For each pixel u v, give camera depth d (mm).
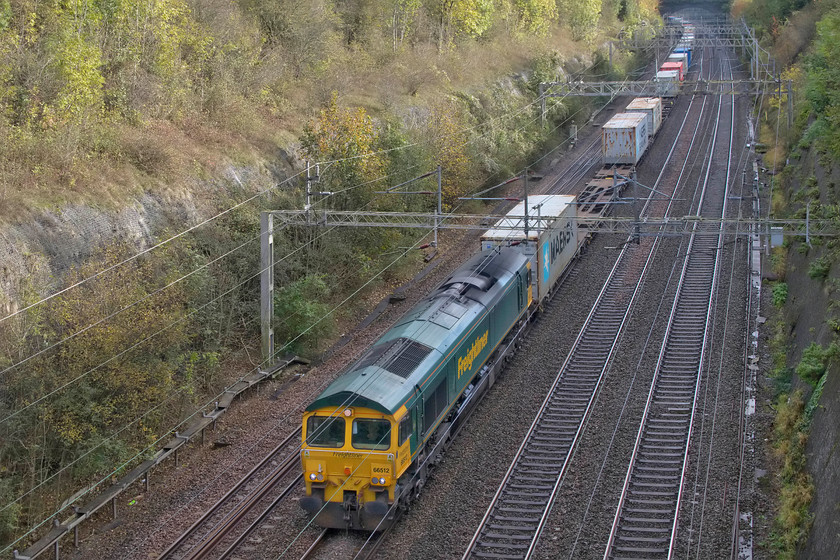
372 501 18359
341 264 33750
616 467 20984
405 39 58594
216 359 26250
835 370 20484
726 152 56500
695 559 17125
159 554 18203
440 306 23562
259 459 22391
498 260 27984
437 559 17453
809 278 28484
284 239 31656
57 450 20531
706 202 45500
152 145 30125
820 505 17281
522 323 29281
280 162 36125
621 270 37031
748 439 22438
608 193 46875
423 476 20328
